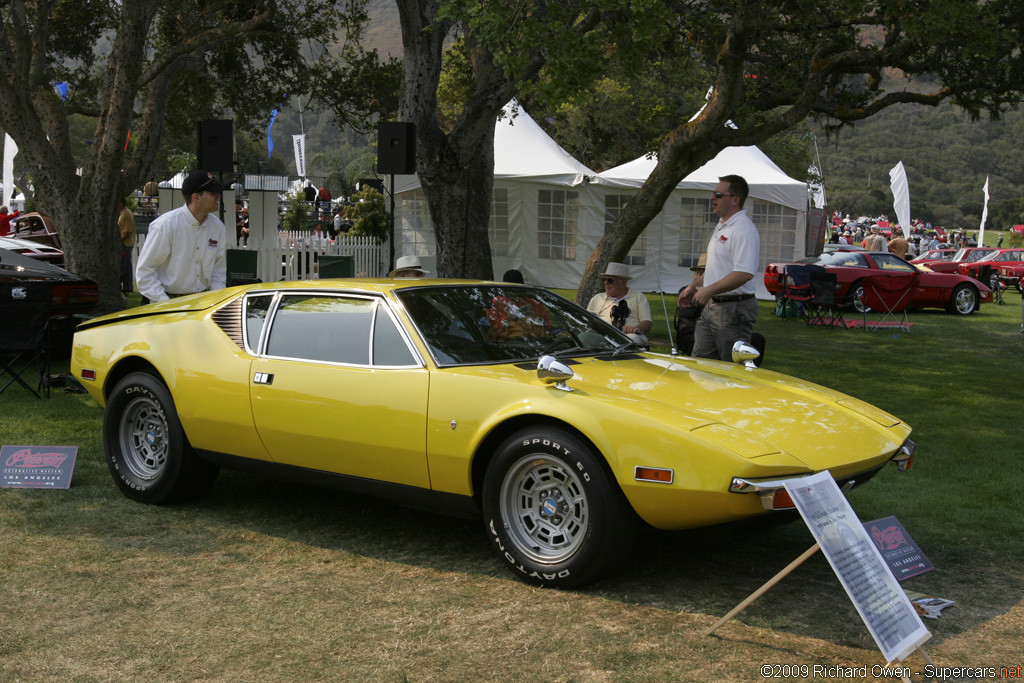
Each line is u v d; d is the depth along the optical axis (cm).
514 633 350
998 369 1155
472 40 1234
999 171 18138
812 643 342
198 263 652
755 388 440
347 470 450
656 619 364
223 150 1212
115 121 1170
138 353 524
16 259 991
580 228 2092
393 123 1070
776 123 1107
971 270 2700
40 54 1256
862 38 1206
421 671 318
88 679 312
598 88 3050
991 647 343
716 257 625
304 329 475
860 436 401
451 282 493
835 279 1627
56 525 482
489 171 1295
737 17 910
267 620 364
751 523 362
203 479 521
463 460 409
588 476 378
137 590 395
